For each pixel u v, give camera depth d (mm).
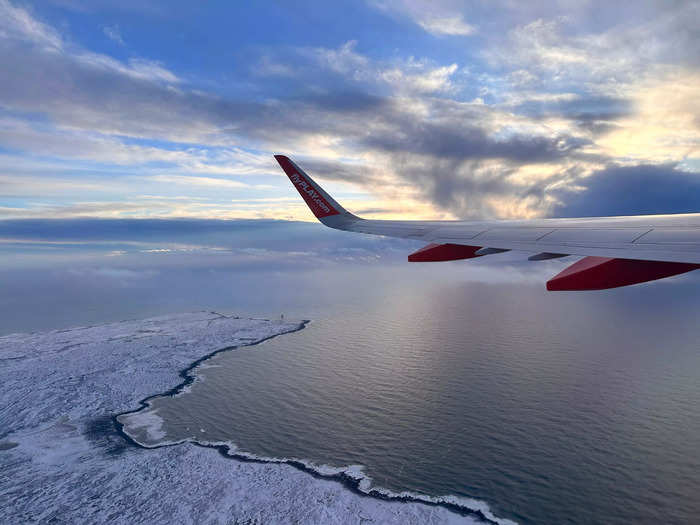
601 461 150250
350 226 25219
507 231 19141
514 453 158500
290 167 26625
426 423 188750
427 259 19359
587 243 15000
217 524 109375
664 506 122750
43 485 126750
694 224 14547
